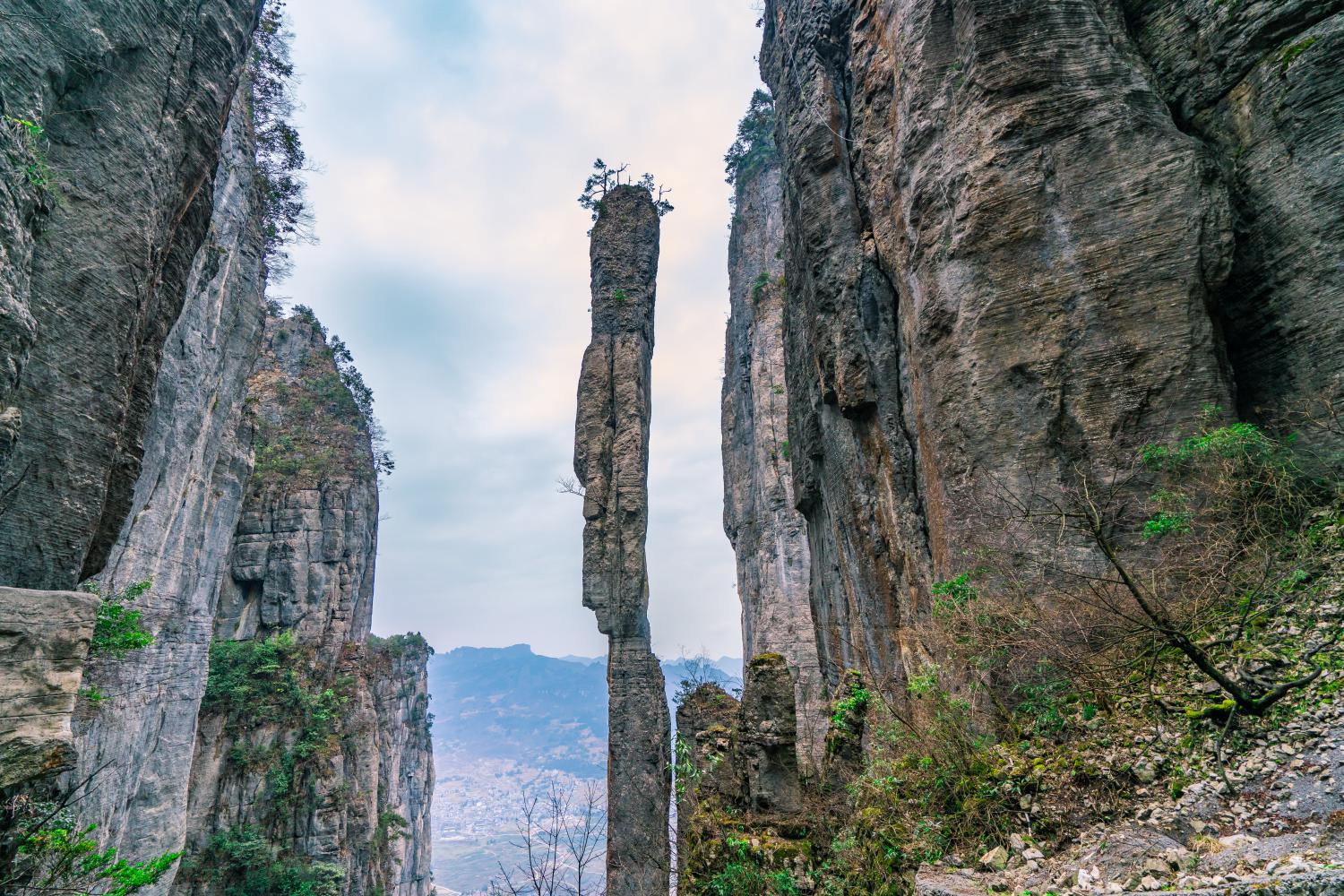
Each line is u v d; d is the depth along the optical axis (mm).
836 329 15938
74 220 11391
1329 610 6066
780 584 38125
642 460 37812
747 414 47750
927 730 8289
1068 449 9562
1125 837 5016
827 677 19375
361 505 68062
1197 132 10758
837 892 7848
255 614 58812
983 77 11242
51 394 10898
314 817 49375
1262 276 9570
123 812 25312
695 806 12883
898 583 14312
